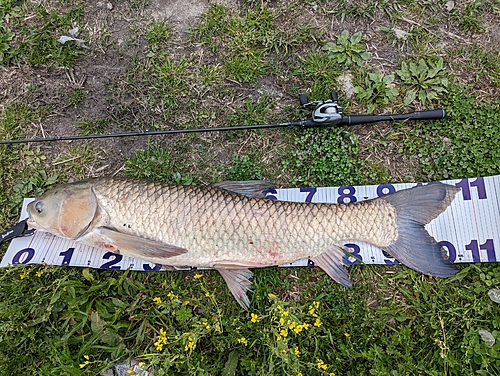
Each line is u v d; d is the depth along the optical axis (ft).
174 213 3.04
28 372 3.15
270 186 3.27
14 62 3.75
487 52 3.77
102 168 3.65
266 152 3.65
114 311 3.27
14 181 3.62
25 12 3.81
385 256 3.37
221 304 3.36
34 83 3.74
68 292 3.24
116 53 3.79
